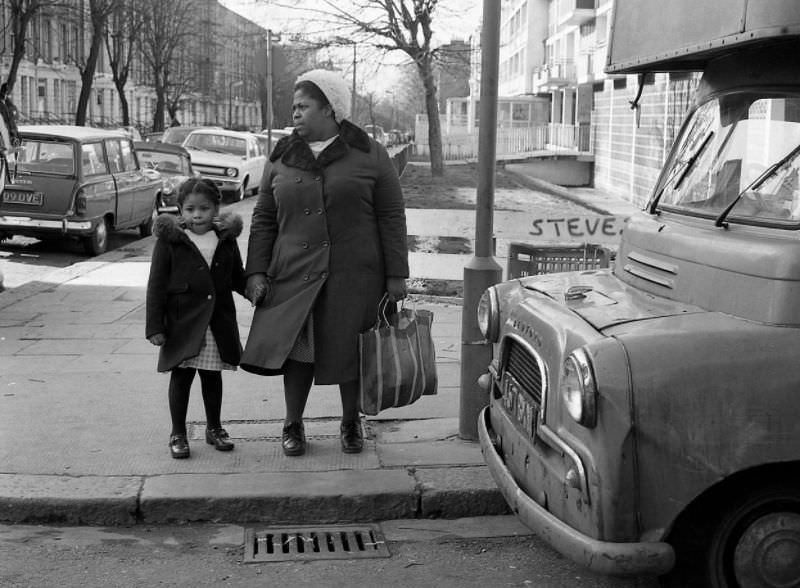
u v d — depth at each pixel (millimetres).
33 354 8391
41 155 14797
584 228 7297
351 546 4789
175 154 22172
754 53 4262
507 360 4605
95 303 10805
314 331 5387
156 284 5312
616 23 5176
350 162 5344
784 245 3570
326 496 5047
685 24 4234
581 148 40750
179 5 60562
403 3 27594
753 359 3473
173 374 5508
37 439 5852
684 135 4797
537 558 4664
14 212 14703
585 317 3895
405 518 5113
